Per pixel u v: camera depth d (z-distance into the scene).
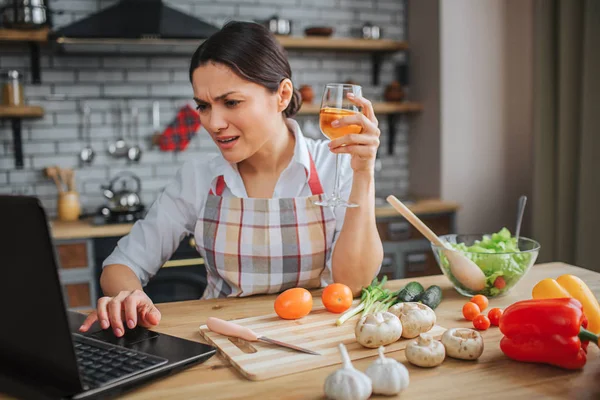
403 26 4.05
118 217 3.11
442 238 1.56
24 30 3.10
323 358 1.02
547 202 3.42
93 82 3.52
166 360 0.98
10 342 0.86
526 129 3.86
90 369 0.93
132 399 0.88
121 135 3.58
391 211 3.37
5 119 3.38
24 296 0.80
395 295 1.37
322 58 3.91
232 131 1.36
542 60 3.34
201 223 1.59
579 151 3.14
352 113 1.31
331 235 1.58
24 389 0.86
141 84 3.59
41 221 0.74
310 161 1.60
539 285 1.15
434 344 0.99
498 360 1.02
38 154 3.46
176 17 3.13
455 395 0.88
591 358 1.02
